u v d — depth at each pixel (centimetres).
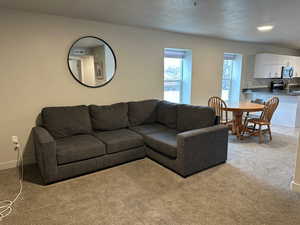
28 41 295
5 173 287
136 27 387
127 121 369
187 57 485
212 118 312
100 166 289
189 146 266
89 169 280
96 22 345
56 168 254
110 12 293
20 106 303
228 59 588
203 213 201
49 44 311
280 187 246
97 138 307
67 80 334
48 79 318
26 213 203
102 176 276
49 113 301
